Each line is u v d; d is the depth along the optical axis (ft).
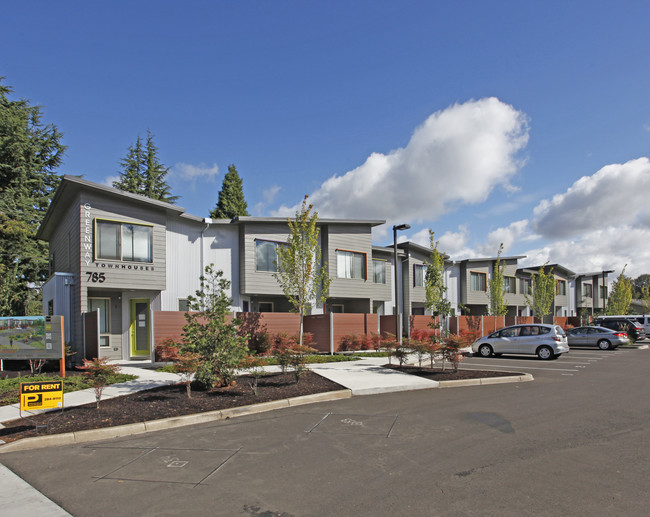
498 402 32.09
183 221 64.95
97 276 52.70
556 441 22.38
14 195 90.02
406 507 15.01
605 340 84.33
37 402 24.95
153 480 17.67
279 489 16.65
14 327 40.83
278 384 37.19
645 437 23.03
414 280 101.60
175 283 63.10
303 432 24.35
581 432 24.02
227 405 29.50
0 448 21.40
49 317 41.19
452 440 22.66
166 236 62.49
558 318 130.62
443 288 82.89
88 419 26.12
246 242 69.15
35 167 96.84
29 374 42.73
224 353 34.55
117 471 18.71
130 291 58.23
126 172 132.46
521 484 16.87
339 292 79.25
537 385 39.78
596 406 30.63
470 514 14.44
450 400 32.91
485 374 43.42
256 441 22.74
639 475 17.70
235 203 130.41
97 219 53.11
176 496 16.12
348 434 23.89
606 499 15.47
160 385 36.45
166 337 50.16
